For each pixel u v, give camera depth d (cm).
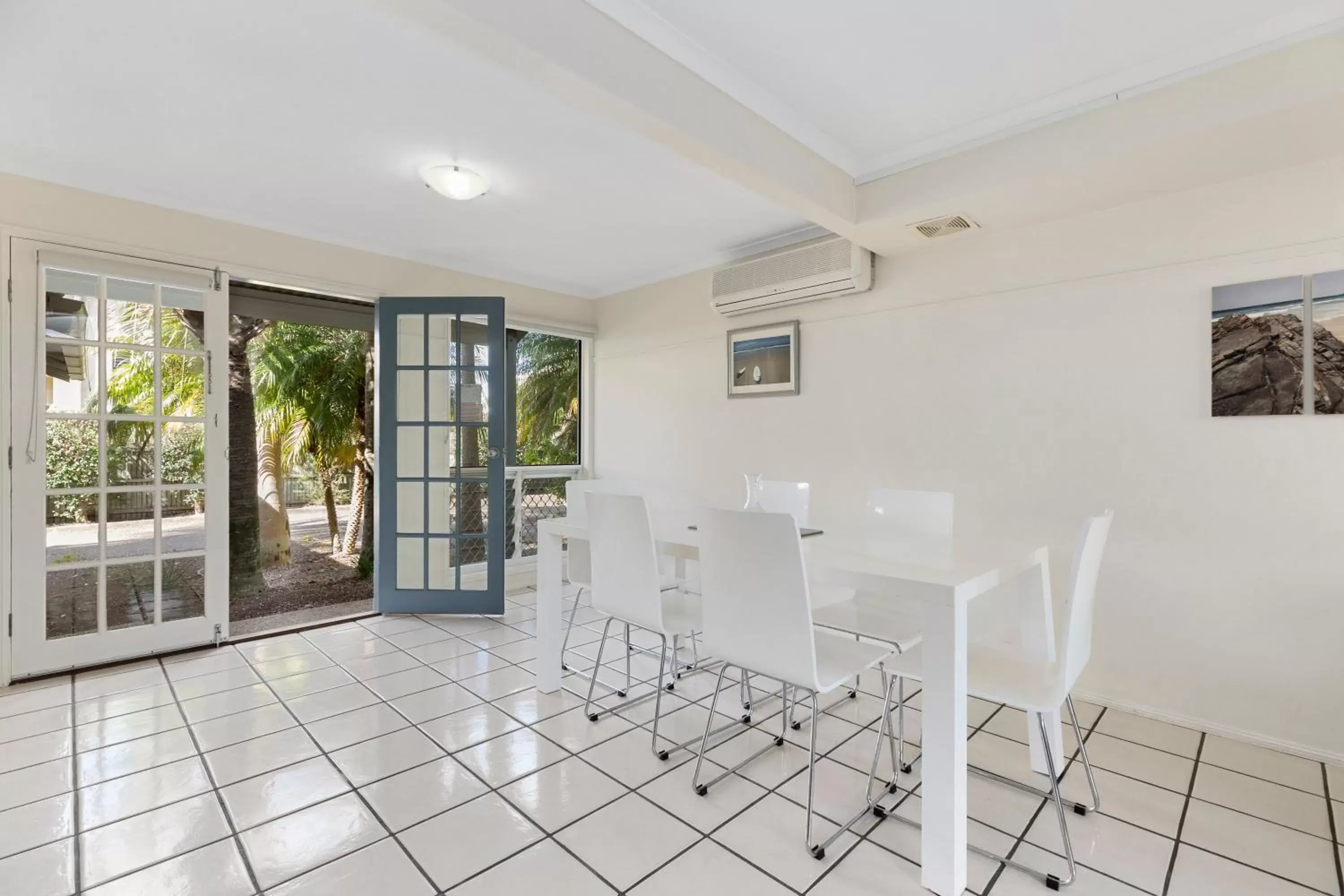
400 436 396
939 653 158
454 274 429
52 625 288
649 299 468
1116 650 259
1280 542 223
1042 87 220
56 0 172
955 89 222
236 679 287
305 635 356
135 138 253
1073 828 179
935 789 155
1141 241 252
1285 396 221
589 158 271
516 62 170
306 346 632
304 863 162
